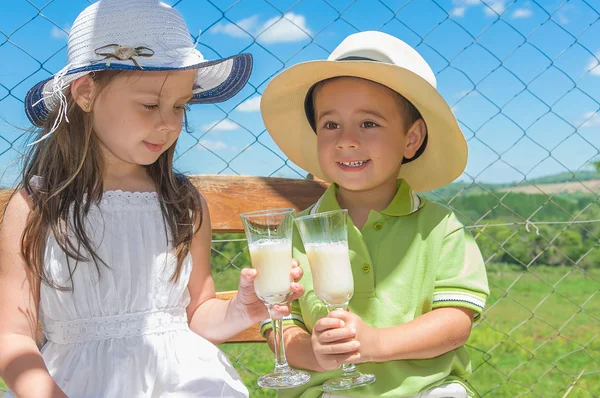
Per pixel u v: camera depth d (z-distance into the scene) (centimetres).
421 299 212
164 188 215
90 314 194
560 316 804
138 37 196
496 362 542
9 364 180
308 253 189
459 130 217
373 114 213
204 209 224
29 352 182
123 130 194
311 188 260
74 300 193
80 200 198
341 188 231
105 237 199
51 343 197
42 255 192
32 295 193
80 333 193
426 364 208
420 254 216
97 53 193
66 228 195
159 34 198
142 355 193
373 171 214
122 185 210
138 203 207
